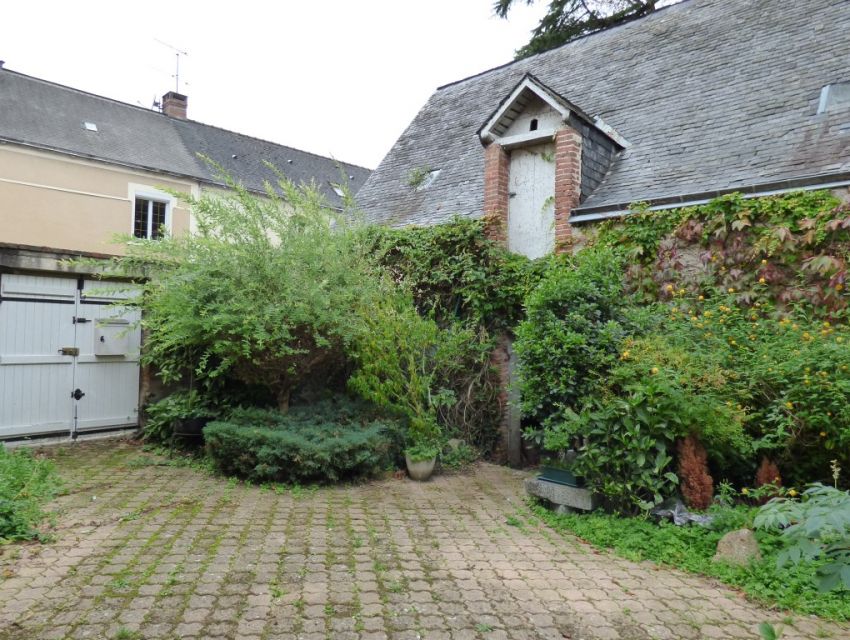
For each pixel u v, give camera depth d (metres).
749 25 8.76
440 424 7.68
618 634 3.05
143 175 17.50
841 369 4.44
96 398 8.12
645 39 10.04
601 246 6.54
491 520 5.04
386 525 4.79
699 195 6.30
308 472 5.81
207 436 6.23
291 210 7.24
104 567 3.73
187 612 3.15
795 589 3.54
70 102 17.80
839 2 8.02
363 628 3.03
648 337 5.23
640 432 4.71
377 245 8.51
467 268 7.77
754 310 5.67
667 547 4.18
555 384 5.20
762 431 4.80
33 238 15.38
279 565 3.85
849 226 5.29
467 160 10.12
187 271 6.62
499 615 3.23
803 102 6.85
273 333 6.20
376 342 6.43
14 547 4.02
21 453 6.77
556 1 17.05
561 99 7.42
